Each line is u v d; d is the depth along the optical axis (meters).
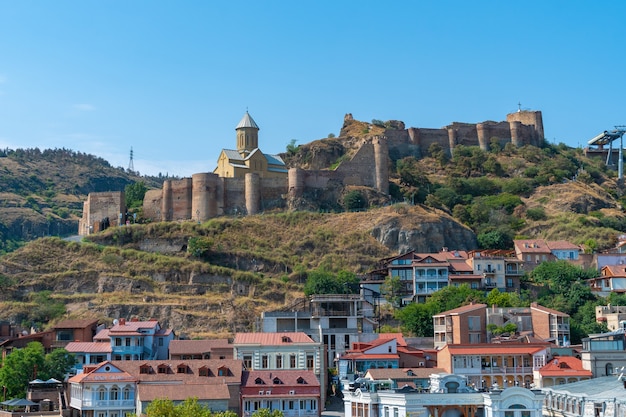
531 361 144.12
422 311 179.75
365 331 178.62
